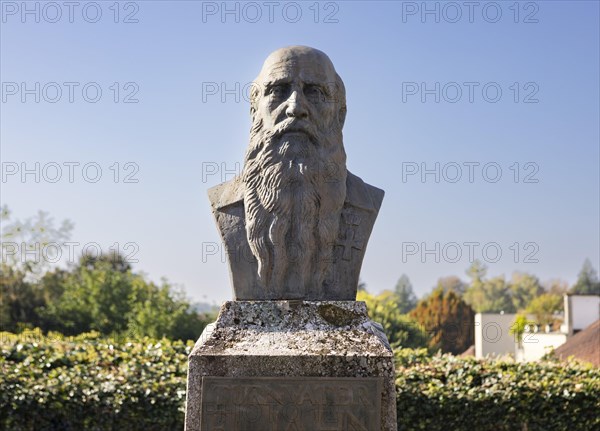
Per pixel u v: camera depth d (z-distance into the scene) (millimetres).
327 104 4602
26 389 8219
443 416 8648
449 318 25672
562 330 23172
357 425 3990
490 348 18750
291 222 4473
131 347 9695
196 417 4027
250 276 4496
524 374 8992
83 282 26000
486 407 8609
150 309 22562
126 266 27469
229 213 4613
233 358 4055
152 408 8367
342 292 4504
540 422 8578
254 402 4012
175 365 9039
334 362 4059
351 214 4609
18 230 25328
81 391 8312
